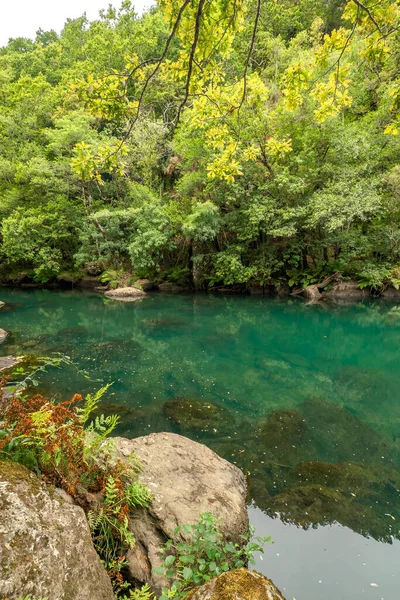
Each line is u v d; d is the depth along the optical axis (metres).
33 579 1.44
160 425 5.00
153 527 2.45
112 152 3.33
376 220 16.48
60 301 16.97
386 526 3.08
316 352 9.41
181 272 20.11
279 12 27.69
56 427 2.23
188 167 18.53
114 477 2.42
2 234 19.75
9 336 10.34
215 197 17.58
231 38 3.02
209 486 3.07
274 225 16.06
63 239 21.70
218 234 18.98
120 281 19.81
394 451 4.45
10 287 22.00
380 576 2.56
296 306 15.27
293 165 16.23
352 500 3.43
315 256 17.89
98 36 26.98
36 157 20.22
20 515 1.62
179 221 18.44
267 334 11.20
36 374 7.08
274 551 2.75
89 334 10.81
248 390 6.63
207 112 3.83
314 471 3.91
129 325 12.22
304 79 3.34
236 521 2.80
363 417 5.50
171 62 3.20
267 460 4.14
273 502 3.34
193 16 2.83
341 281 16.77
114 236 20.19
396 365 8.40
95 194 22.16
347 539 2.91
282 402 6.07
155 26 25.20
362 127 16.53
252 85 3.58
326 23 26.77
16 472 1.88
